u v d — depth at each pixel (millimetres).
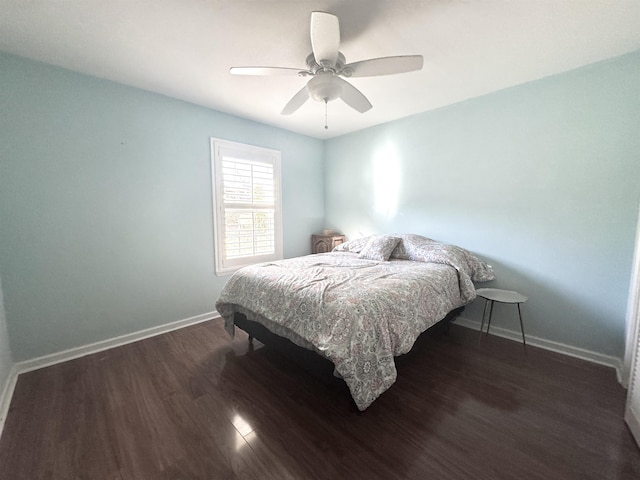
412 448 1299
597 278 2061
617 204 1950
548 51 1837
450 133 2766
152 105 2477
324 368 1568
